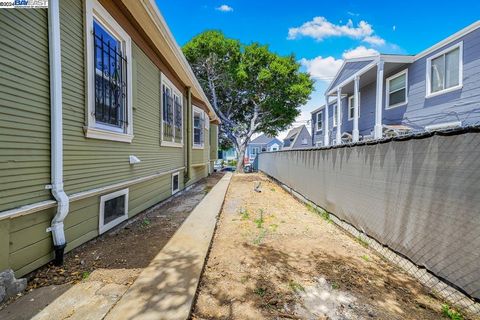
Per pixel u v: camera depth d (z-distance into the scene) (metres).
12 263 2.11
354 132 11.52
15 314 1.80
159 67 5.88
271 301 2.13
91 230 3.30
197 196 7.18
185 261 2.72
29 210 2.23
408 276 2.66
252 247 3.37
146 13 4.16
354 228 3.94
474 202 2.01
